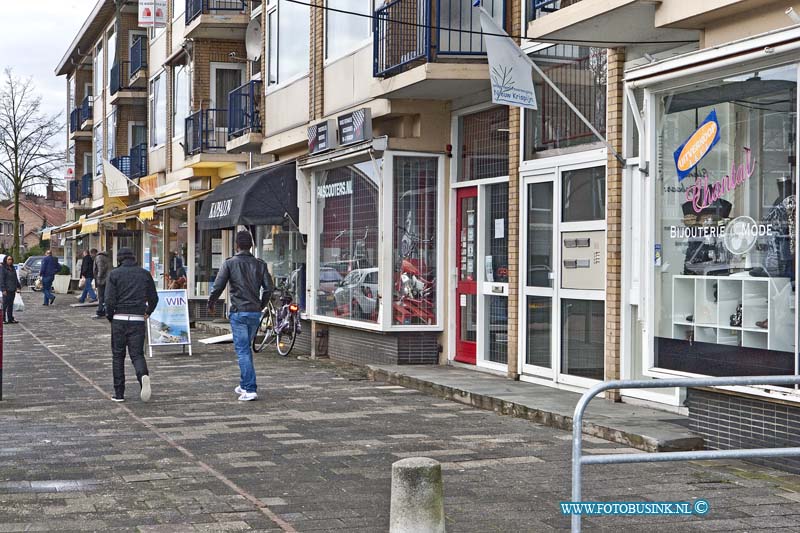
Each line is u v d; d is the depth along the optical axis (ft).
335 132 51.62
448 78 40.47
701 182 27.20
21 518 20.38
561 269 37.01
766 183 25.16
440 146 46.16
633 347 33.63
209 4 76.18
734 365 26.08
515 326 39.91
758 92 25.31
